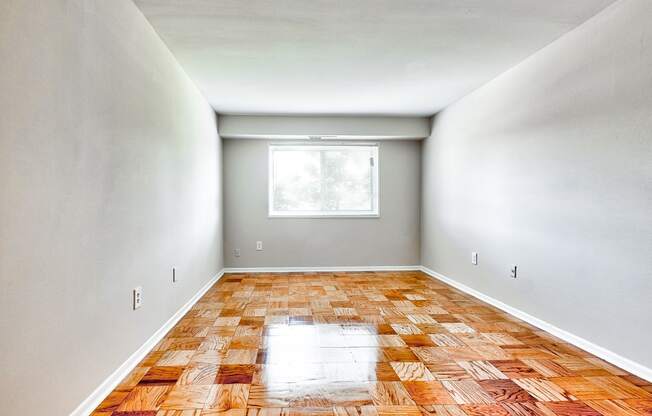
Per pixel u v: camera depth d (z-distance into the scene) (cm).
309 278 507
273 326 305
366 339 276
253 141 550
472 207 410
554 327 282
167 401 186
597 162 240
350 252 565
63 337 154
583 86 251
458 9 234
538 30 263
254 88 392
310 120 521
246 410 179
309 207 567
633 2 213
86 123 173
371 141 567
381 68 338
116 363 204
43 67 142
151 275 256
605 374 216
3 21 121
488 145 376
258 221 553
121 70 210
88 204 175
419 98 438
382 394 194
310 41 280
